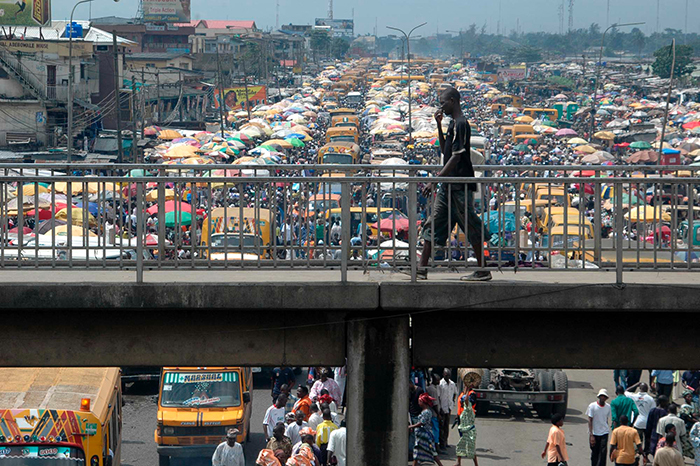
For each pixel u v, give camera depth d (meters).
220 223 59.75
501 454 60.03
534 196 30.83
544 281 30.52
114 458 47.94
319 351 30.16
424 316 30.19
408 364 29.80
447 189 31.64
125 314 30.02
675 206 31.84
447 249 31.36
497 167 35.88
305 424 54.19
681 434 55.56
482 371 69.38
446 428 62.06
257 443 62.91
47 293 29.03
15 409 41.16
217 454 51.72
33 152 193.25
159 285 29.11
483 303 29.11
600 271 31.45
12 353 29.91
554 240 79.88
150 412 71.81
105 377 47.28
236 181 31.48
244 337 30.09
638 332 30.19
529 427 66.94
